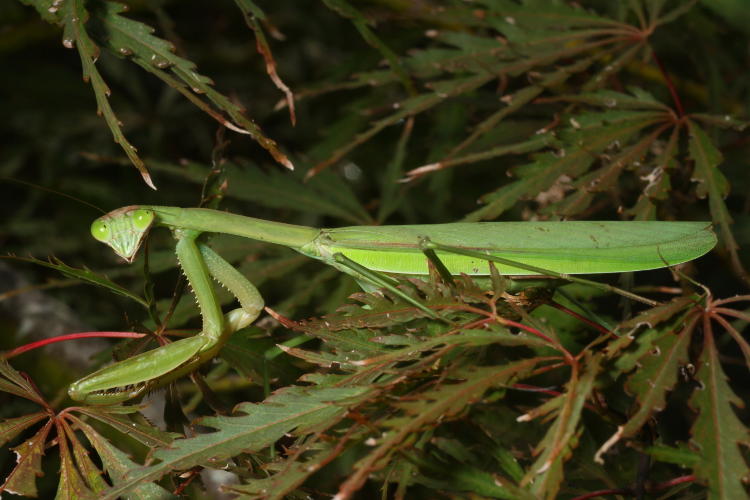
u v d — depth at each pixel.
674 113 0.59
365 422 0.54
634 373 0.55
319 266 0.62
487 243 0.58
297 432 0.54
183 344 0.57
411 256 0.59
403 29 0.65
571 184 0.58
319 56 0.89
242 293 0.58
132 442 0.59
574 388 0.54
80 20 0.56
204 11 0.87
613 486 0.57
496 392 0.56
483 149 0.63
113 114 0.56
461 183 0.68
